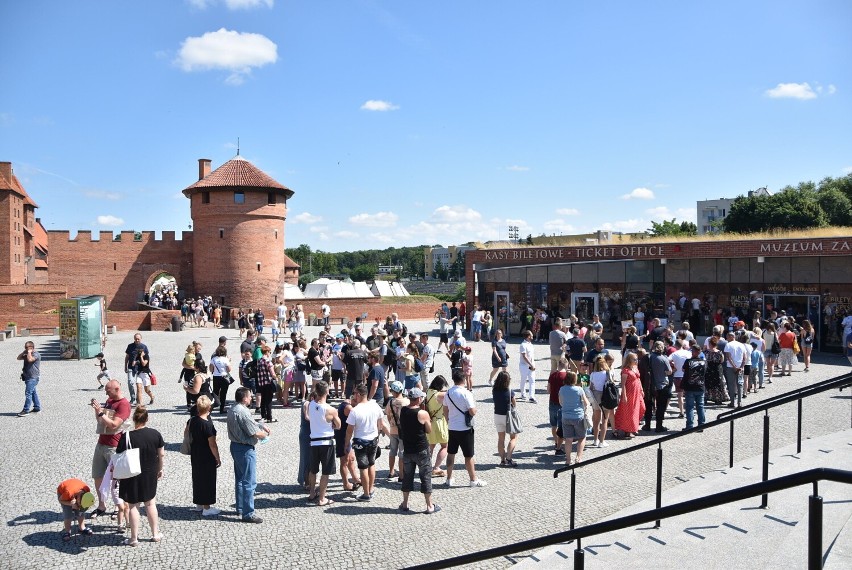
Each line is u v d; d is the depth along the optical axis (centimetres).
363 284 6469
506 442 1304
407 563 754
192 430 916
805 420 1344
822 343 2630
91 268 5694
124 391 1945
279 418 1561
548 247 3394
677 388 1476
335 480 1091
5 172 5562
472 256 3700
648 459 1129
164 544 820
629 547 726
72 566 758
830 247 2548
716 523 745
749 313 2814
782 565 592
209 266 5231
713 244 2880
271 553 789
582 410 1107
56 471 1132
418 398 916
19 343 3281
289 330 4088
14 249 5638
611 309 3216
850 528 599
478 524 869
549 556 752
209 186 5162
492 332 3625
